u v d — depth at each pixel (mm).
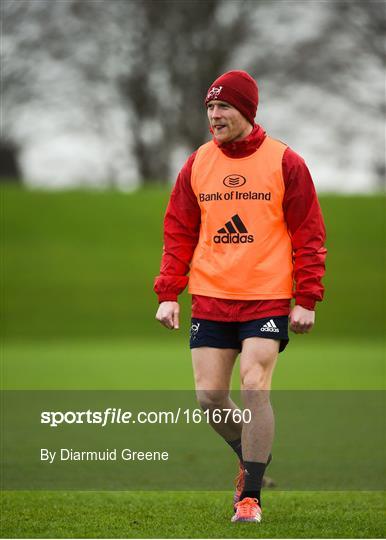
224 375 19156
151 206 112938
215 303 18859
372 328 89625
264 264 18750
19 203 112125
